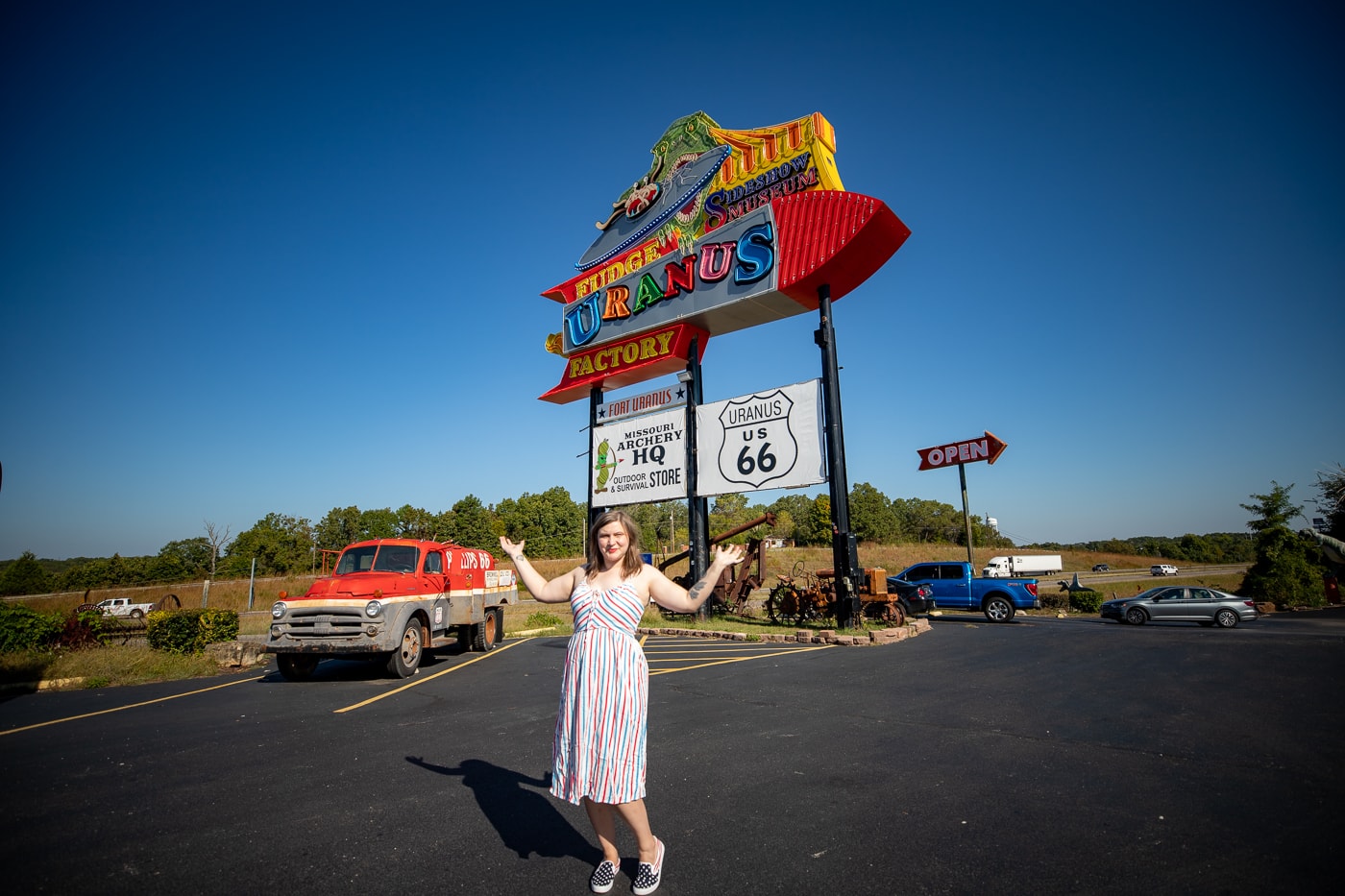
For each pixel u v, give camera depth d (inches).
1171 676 351.9
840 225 584.4
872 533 3612.2
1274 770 188.7
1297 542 1115.3
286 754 227.3
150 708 321.1
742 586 854.5
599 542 133.8
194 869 136.0
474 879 131.2
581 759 121.7
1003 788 177.9
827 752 216.8
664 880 128.3
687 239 700.7
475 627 552.7
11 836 154.3
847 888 124.0
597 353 773.3
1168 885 122.7
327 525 3245.6
